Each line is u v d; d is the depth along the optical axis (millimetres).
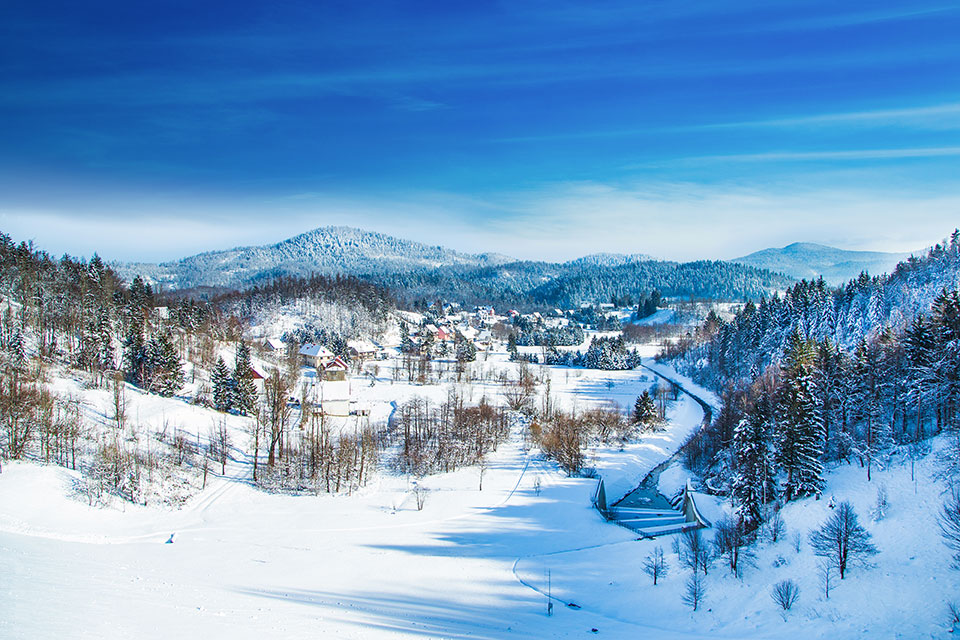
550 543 72750
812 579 50625
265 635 28516
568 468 103812
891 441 77500
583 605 53219
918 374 84000
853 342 147000
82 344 122438
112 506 69062
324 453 92438
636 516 86688
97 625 25297
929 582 44656
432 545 69312
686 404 161500
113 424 92125
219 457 92625
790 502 69250
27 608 26266
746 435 78562
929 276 163250
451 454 106375
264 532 69125
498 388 175625
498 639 38844
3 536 50219
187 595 36688
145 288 191625
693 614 51031
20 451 72000
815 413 73125
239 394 119625
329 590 48250
